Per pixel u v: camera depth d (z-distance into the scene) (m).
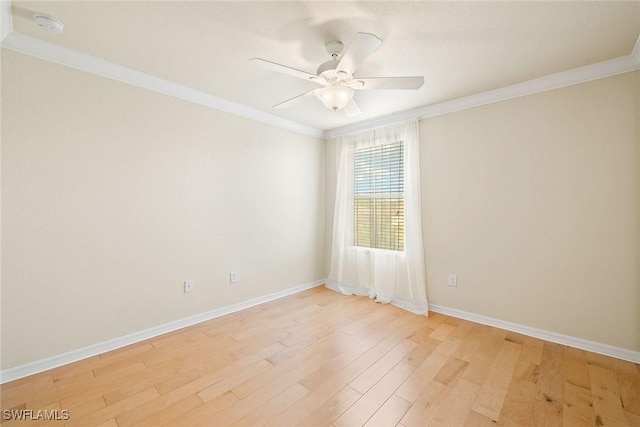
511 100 2.68
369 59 2.18
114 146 2.36
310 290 4.03
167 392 1.81
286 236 3.78
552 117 2.47
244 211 3.30
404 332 2.68
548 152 2.50
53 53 2.04
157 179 2.61
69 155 2.14
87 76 2.21
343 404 1.71
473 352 2.31
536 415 1.62
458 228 3.02
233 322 2.92
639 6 1.60
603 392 1.81
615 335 2.23
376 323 2.89
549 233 2.50
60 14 1.70
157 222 2.61
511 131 2.68
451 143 3.06
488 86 2.66
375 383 1.91
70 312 2.16
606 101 2.25
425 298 3.19
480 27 1.80
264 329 2.75
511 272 2.70
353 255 3.93
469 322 2.91
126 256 2.44
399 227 3.50
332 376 1.99
